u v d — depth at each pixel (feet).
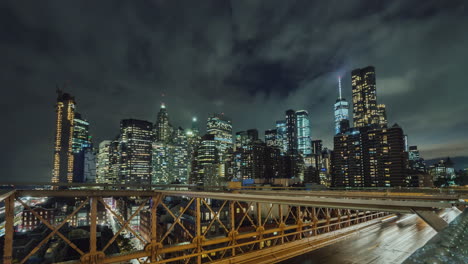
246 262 46.68
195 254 40.91
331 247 71.15
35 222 423.64
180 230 216.74
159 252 38.06
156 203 40.47
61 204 518.78
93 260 34.01
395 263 60.18
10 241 32.22
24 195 33.50
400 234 91.15
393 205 27.25
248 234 48.08
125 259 36.09
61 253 275.59
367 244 76.74
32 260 256.73
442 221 23.47
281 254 53.98
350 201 32.30
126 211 458.09
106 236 368.07
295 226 62.28
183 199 295.28
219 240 43.60
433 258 6.10
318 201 35.91
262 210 135.33
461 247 6.89
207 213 199.82
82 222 464.24
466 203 22.72
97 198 36.83
